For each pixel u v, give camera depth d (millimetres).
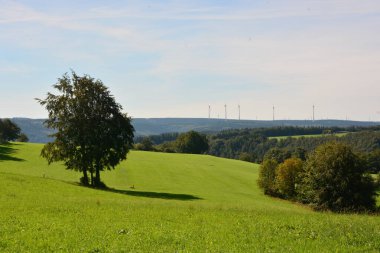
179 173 107375
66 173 91250
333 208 67188
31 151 120938
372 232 22609
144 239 21156
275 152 169375
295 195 82812
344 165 67438
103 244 19891
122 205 37250
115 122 73438
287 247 19312
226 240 20984
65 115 72438
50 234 22484
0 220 26828
